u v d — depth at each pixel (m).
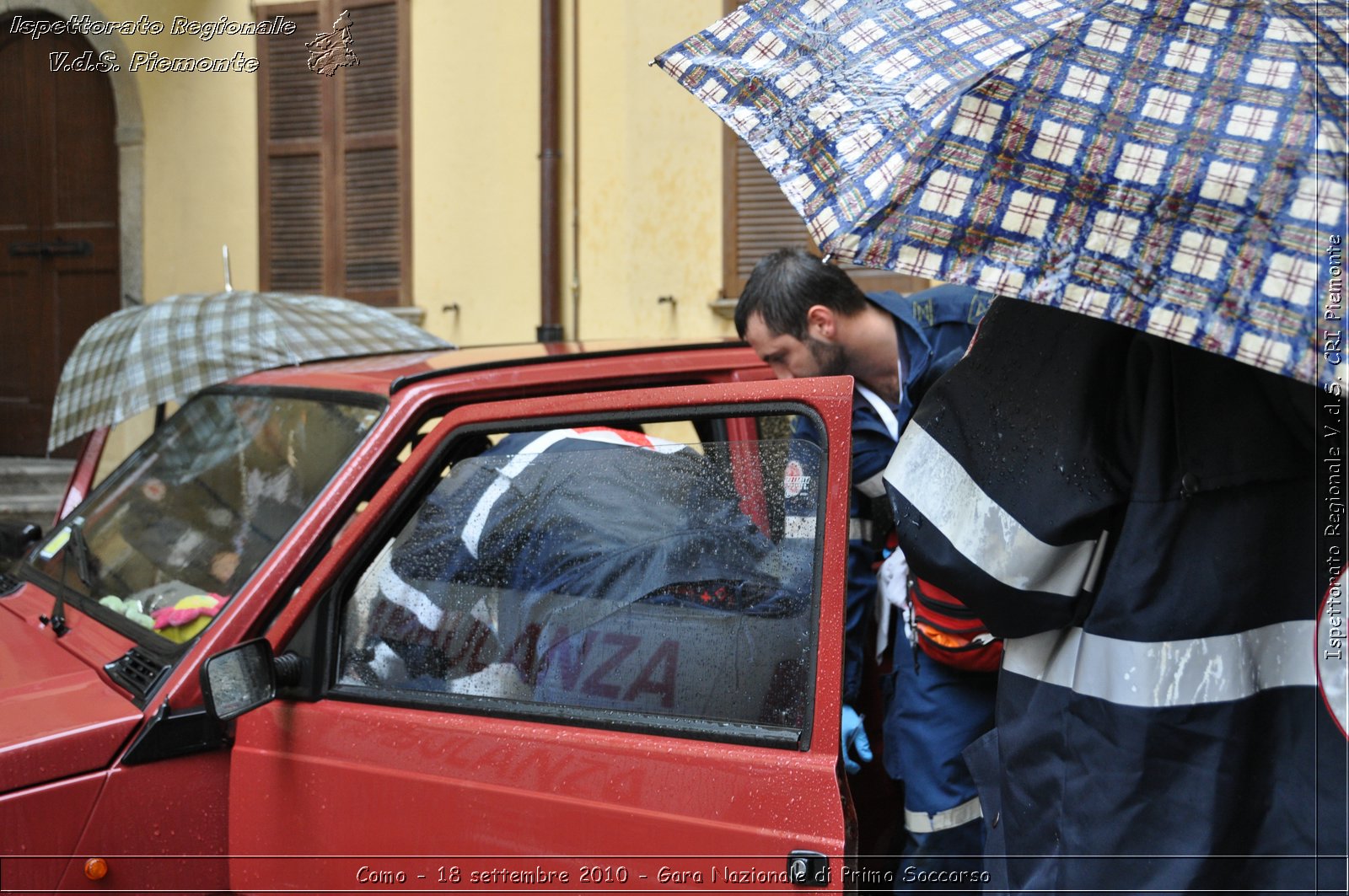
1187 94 1.29
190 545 2.47
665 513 1.75
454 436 1.94
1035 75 1.33
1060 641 1.53
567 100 6.18
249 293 3.18
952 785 2.02
